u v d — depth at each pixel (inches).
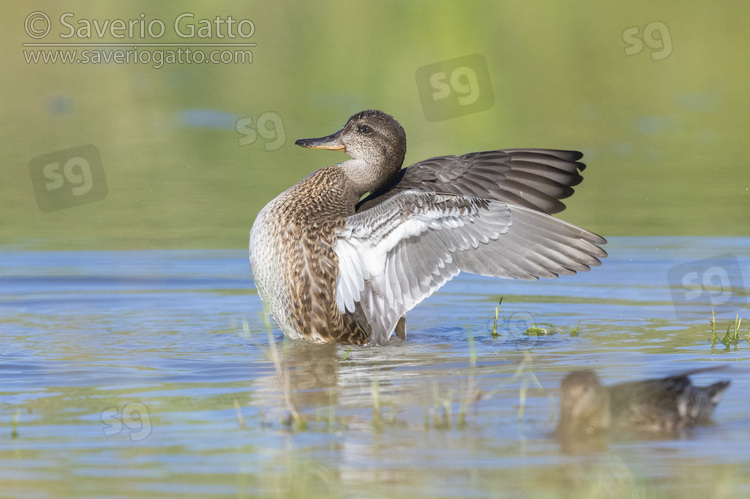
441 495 247.0
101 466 268.5
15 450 280.8
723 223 623.5
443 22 1096.2
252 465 268.2
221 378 358.9
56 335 433.4
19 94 994.1
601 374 354.3
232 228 642.2
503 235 408.8
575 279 539.5
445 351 403.2
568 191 448.5
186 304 500.1
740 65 1071.6
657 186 724.0
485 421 302.0
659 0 1122.7
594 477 256.5
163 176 769.6
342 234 425.7
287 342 426.3
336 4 1127.6
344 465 267.4
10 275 550.0
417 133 876.0
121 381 354.3
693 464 265.4
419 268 413.7
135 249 598.5
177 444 284.7
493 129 890.7
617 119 933.2
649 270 544.4
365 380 353.7
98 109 948.6
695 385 323.9
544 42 1067.9
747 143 857.5
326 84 999.0
